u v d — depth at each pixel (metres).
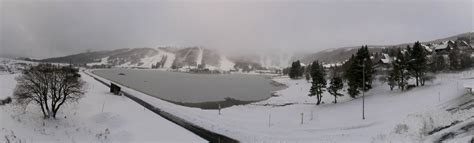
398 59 64.19
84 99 50.97
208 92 94.31
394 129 30.88
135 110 48.59
